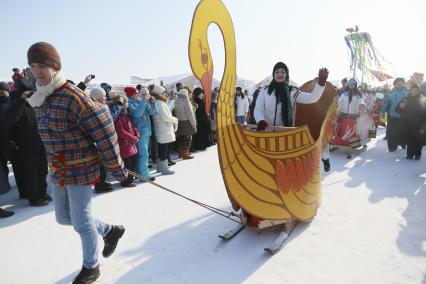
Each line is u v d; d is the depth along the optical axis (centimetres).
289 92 319
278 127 290
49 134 182
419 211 332
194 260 246
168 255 255
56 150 186
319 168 316
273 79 321
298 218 278
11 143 380
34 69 172
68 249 271
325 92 374
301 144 283
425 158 601
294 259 242
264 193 252
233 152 235
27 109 362
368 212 333
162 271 232
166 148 526
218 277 222
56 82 177
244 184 241
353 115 618
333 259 241
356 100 617
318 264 235
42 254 262
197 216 336
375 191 403
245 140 245
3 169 371
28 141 366
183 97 624
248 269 231
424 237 274
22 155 369
